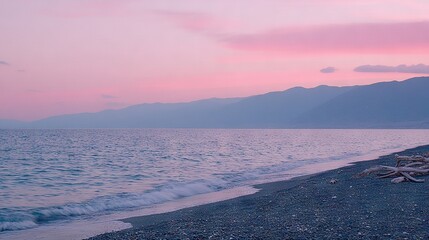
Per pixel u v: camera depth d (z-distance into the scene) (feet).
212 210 59.00
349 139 393.29
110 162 153.28
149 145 279.28
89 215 61.21
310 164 144.77
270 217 48.16
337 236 36.09
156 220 55.06
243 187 87.92
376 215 44.47
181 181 97.76
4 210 63.31
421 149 182.19
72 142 322.34
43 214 60.54
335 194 62.59
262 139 400.47
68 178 106.93
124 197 75.31
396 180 69.41
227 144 296.10
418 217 42.29
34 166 139.74
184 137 461.37
